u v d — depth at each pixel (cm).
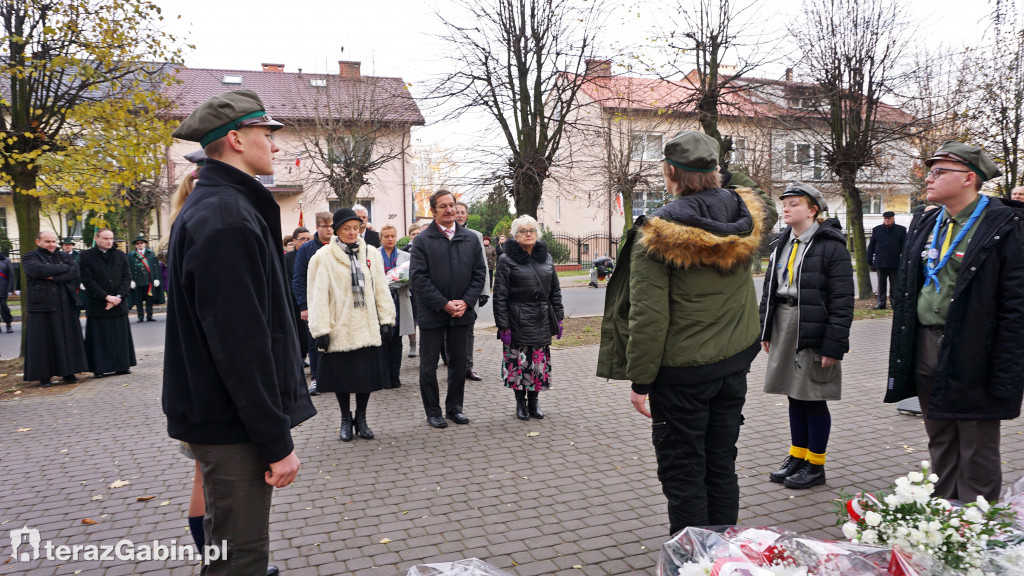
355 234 540
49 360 795
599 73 1423
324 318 510
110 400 722
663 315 263
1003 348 296
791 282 409
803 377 402
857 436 521
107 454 519
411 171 2992
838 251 394
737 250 263
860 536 223
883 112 1577
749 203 286
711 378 269
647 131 1742
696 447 274
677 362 268
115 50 973
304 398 230
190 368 202
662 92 1770
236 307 194
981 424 306
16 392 773
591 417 600
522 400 595
